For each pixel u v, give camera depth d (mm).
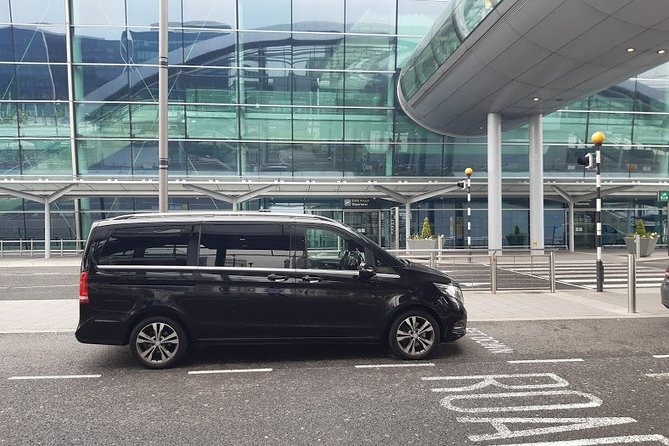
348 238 5773
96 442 3627
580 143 26109
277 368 5445
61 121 24031
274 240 5676
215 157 24484
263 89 24688
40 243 24375
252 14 24641
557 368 5391
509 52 15289
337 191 23703
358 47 25047
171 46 24266
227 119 24531
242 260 5578
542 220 21641
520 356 5867
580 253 24750
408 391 4684
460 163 25656
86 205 24422
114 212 24547
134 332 5430
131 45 24328
